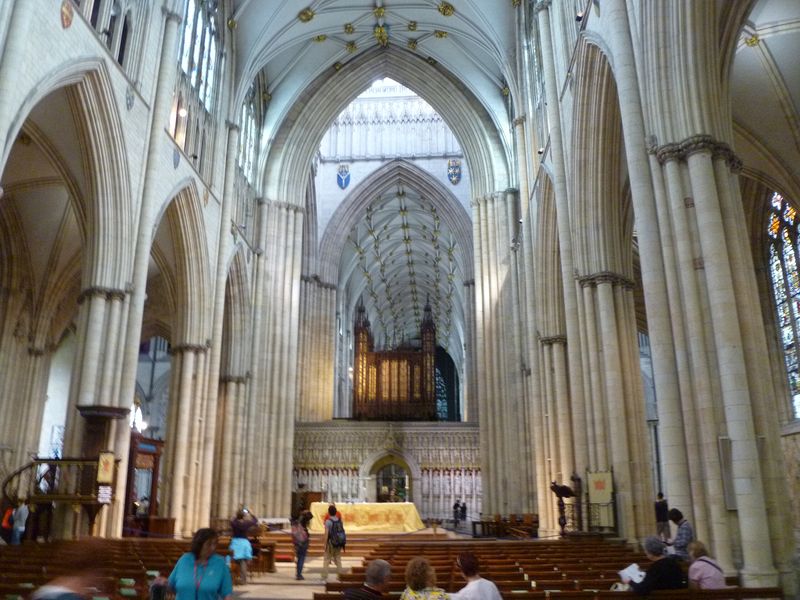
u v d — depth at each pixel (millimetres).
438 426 36625
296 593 11766
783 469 10445
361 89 33594
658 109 12242
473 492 35625
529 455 27016
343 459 36156
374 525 23531
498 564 10633
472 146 33250
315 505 23781
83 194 18172
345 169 45156
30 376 26609
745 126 20750
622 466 16047
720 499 10344
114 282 17078
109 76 16328
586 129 17781
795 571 9914
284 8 27531
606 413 17047
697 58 12125
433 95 33500
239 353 28172
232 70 26938
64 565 3684
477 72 31766
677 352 11305
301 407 39344
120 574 8641
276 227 31594
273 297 30766
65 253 26375
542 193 23219
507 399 29875
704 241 11227
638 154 12703
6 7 12562
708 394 10758
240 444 27422
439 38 31047
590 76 17125
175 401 22406
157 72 19391
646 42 12641
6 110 12242
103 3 16531
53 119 16859
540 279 23797
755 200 25562
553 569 10117
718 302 10844
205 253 23484
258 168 31531
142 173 18359
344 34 31000
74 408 16078
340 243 44375
